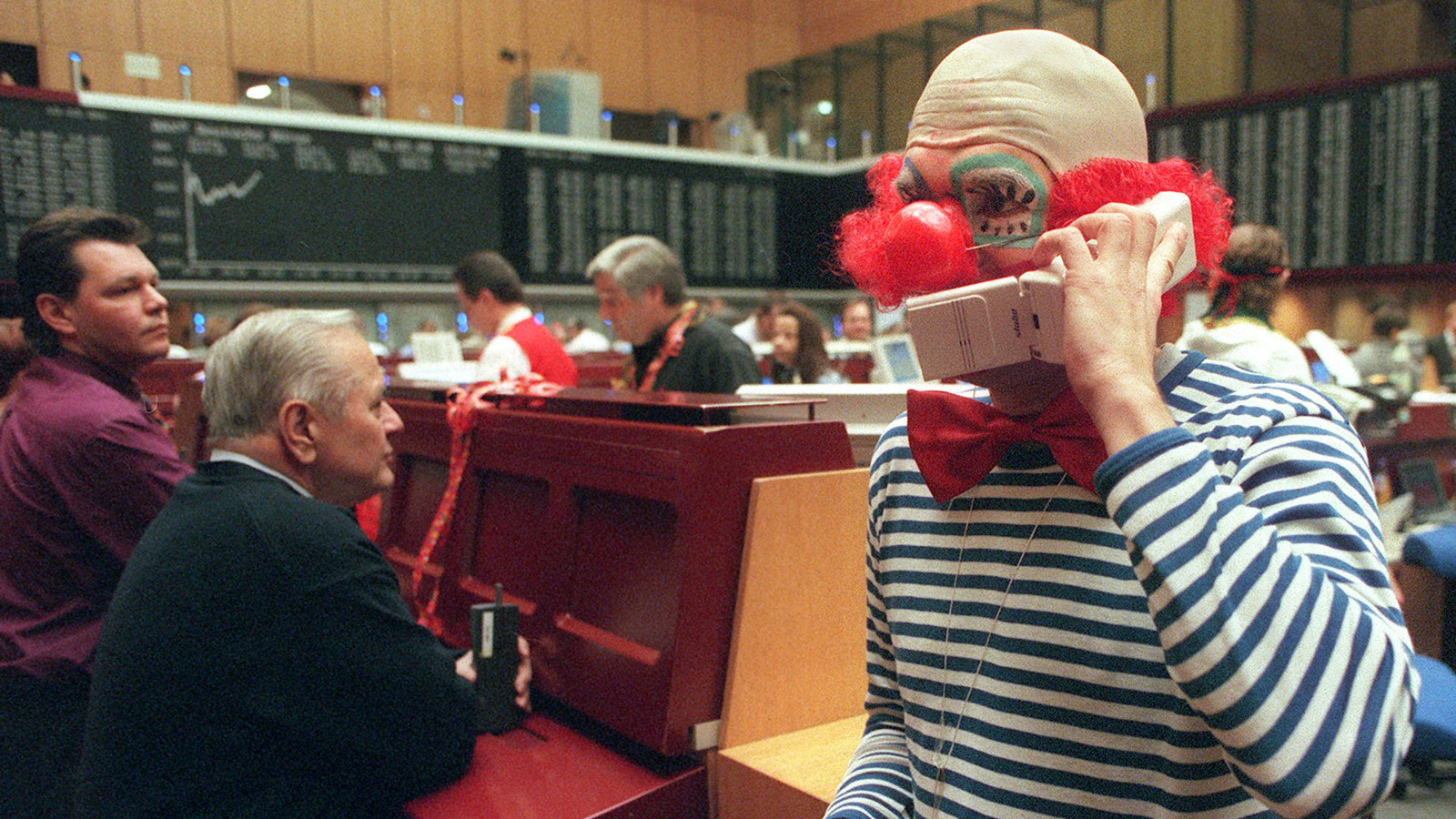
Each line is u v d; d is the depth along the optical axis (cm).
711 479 114
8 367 212
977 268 75
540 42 780
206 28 578
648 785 115
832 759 111
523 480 149
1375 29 565
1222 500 57
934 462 76
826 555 122
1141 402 59
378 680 119
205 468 133
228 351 133
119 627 122
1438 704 211
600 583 130
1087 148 73
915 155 76
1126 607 67
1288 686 54
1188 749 64
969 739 73
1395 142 534
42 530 158
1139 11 640
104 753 120
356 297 644
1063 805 68
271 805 117
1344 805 54
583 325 695
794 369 401
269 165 583
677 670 113
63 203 524
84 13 534
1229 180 592
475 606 132
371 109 668
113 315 170
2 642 157
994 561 74
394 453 189
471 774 122
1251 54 597
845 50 823
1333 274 559
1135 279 62
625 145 721
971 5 789
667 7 870
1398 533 302
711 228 765
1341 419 68
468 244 658
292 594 119
